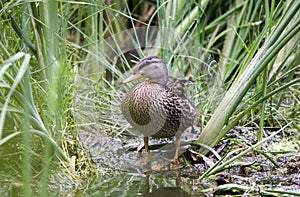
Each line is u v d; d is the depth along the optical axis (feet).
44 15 23.54
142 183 24.57
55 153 23.84
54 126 24.21
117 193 23.36
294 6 24.21
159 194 23.34
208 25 36.99
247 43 36.96
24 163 18.04
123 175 25.32
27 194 17.92
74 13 36.19
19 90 22.75
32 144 24.11
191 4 35.22
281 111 30.55
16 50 25.20
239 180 24.57
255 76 25.79
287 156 26.76
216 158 26.91
